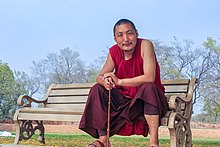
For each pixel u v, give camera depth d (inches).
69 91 223.6
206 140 289.6
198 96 473.1
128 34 131.3
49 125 336.8
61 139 279.1
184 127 153.9
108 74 125.3
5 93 571.2
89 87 218.1
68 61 644.1
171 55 514.9
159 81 134.0
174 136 139.7
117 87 133.1
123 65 133.6
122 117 127.1
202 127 356.2
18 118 201.0
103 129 123.4
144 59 129.5
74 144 254.7
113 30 134.9
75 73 638.5
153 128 120.1
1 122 397.4
